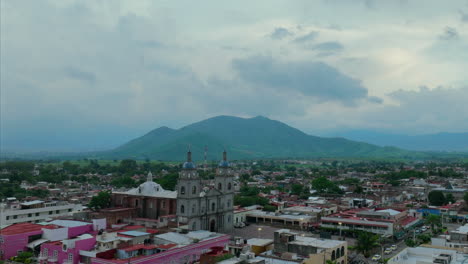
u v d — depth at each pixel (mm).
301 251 115125
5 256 127000
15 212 177750
